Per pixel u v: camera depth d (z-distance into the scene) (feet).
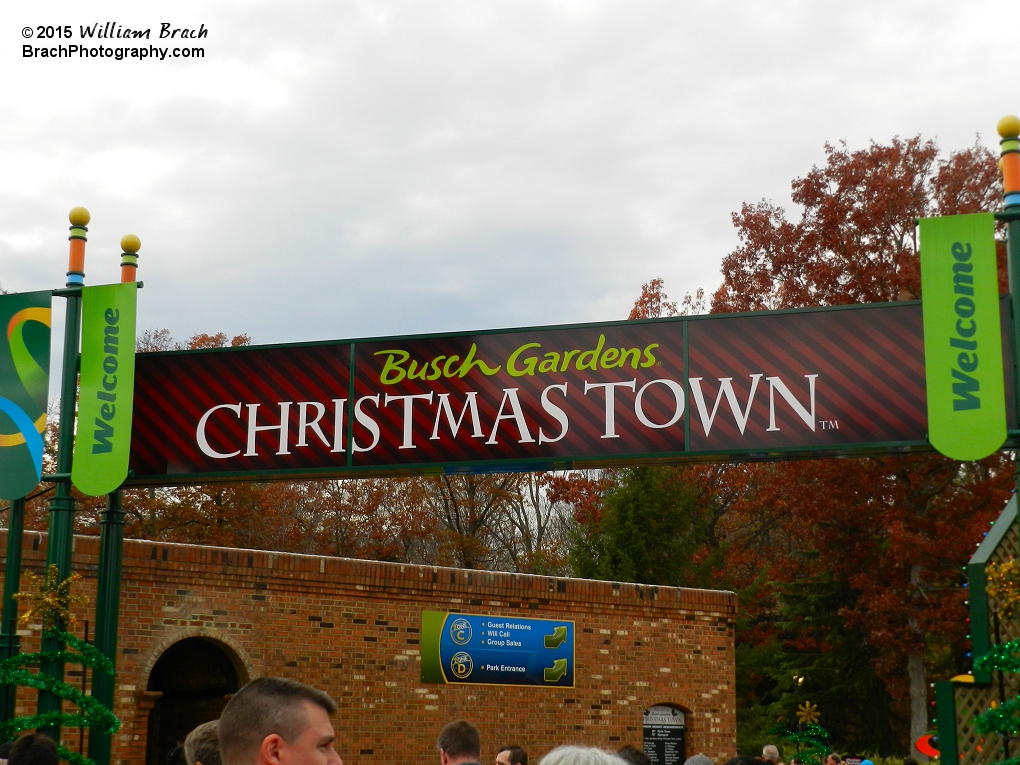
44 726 34.71
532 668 66.13
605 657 68.90
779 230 109.50
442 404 38.91
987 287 33.06
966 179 102.47
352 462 39.17
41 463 39.11
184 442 40.47
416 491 139.33
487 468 38.58
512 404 38.40
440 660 63.05
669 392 37.22
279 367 40.32
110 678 38.50
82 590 52.21
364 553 135.33
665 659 71.36
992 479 97.45
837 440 35.58
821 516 100.27
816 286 104.99
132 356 39.40
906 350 35.53
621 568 122.72
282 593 58.90
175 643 57.82
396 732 61.05
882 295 102.83
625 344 37.83
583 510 133.80
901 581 101.35
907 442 35.01
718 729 72.64
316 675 59.21
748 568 138.31
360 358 39.75
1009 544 33.68
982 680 33.01
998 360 32.65
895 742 112.98
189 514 119.34
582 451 37.58
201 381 40.75
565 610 67.87
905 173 102.73
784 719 108.06
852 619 102.17
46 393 39.55
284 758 9.66
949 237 33.58
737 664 115.96
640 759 23.29
